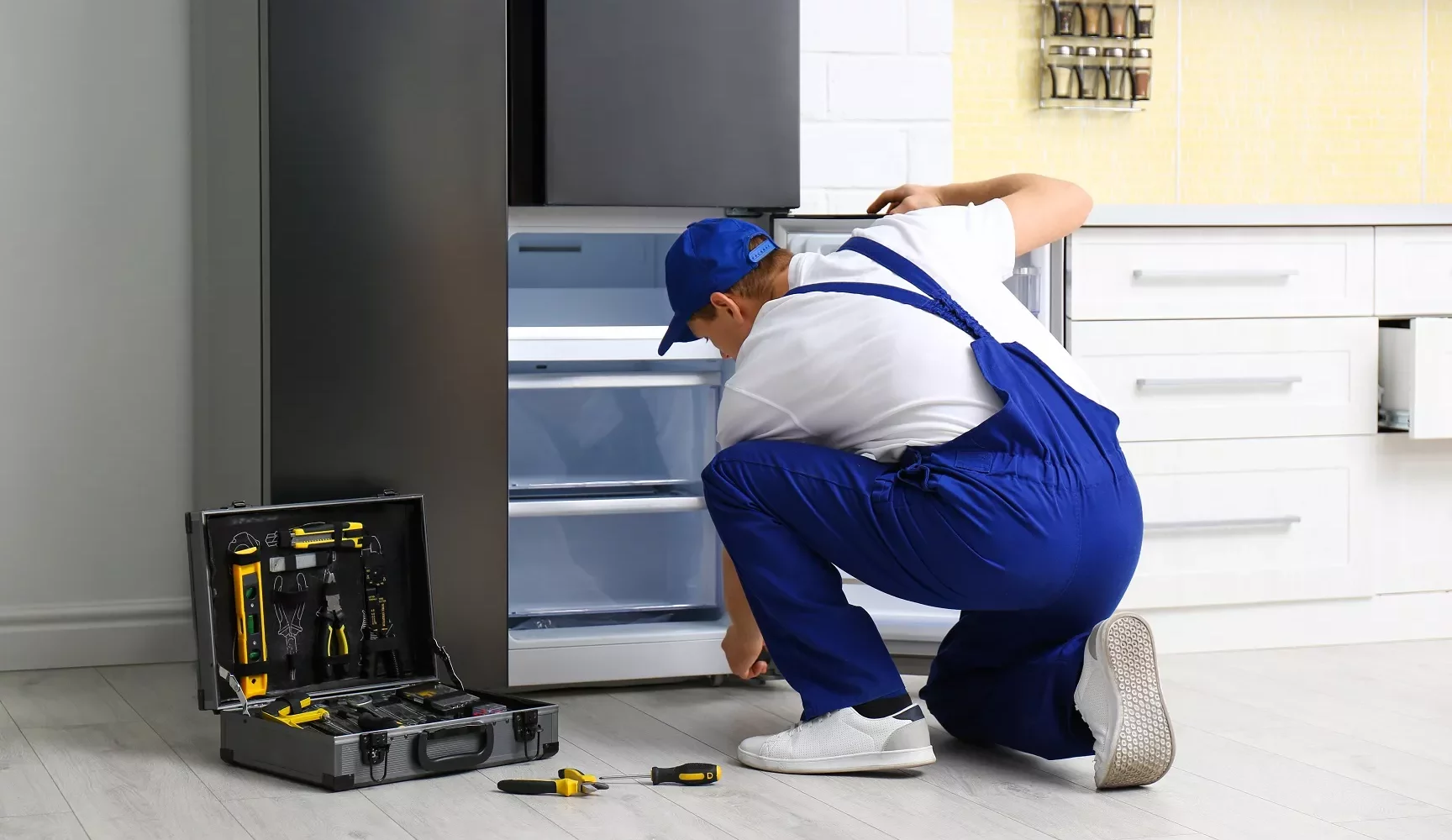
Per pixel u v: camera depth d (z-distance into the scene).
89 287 2.51
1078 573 1.68
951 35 2.72
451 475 2.15
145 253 2.54
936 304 1.73
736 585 1.94
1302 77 3.78
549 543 2.52
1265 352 2.64
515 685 2.26
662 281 2.57
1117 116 3.67
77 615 2.50
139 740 1.95
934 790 1.71
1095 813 1.62
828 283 1.76
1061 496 1.65
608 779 1.75
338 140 2.07
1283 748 1.94
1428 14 3.86
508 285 2.21
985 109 3.59
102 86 2.50
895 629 2.44
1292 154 3.79
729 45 2.24
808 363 1.72
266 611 1.88
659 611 2.45
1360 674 2.44
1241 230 2.62
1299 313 2.65
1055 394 1.71
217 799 1.66
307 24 2.05
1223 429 2.62
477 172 2.14
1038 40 3.61
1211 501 2.62
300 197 2.06
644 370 2.43
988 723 1.85
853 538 1.73
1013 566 1.65
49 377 2.49
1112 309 2.57
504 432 2.18
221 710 1.81
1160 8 3.69
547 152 2.17
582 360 2.34
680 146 2.23
